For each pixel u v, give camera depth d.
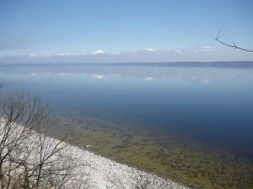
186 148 25.78
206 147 25.86
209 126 33.75
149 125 34.38
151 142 27.56
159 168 21.39
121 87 91.75
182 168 21.34
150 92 74.19
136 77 158.12
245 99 56.50
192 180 19.28
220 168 20.61
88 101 55.00
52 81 118.62
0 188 7.73
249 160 21.83
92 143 26.45
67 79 137.38
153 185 17.67
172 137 29.09
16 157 8.69
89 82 116.62
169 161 22.80
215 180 18.45
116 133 30.36
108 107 47.66
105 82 116.94
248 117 38.72
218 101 54.59
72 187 9.88
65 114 39.72
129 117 39.22
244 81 112.00
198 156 23.72
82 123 34.31
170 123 35.56
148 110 45.31
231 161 21.78
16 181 8.05
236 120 36.97
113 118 38.22
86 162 19.41
